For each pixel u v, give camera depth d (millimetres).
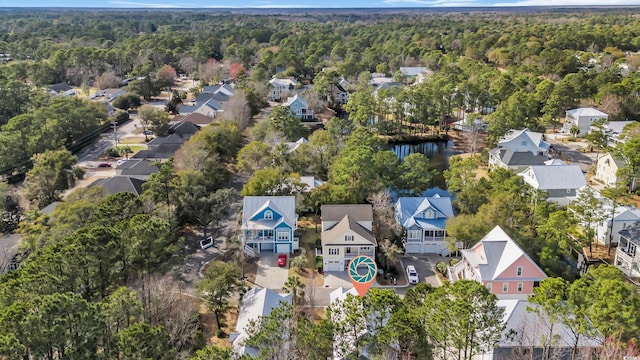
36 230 50875
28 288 33719
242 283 45844
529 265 44250
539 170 66188
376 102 105562
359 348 31672
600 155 80500
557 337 32656
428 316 32906
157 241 42812
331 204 59938
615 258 51344
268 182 61125
